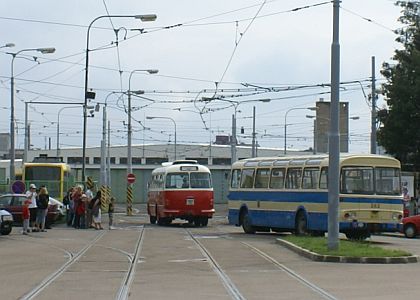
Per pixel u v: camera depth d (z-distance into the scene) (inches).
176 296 563.8
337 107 907.4
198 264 816.9
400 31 1808.6
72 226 1595.7
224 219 2170.3
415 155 1820.9
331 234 898.7
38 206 1382.9
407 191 1705.2
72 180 2277.3
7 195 1561.3
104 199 2253.9
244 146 4224.9
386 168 1148.5
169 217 1658.5
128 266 792.3
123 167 3503.9
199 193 1659.7
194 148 4205.2
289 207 1286.9
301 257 898.1
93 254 933.8
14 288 606.9
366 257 834.8
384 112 1808.6
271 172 1355.8
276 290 599.5
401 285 633.6
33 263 820.6
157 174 1763.0
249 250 1000.9
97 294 572.7
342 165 1128.8
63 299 544.1
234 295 569.0
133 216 2199.8
